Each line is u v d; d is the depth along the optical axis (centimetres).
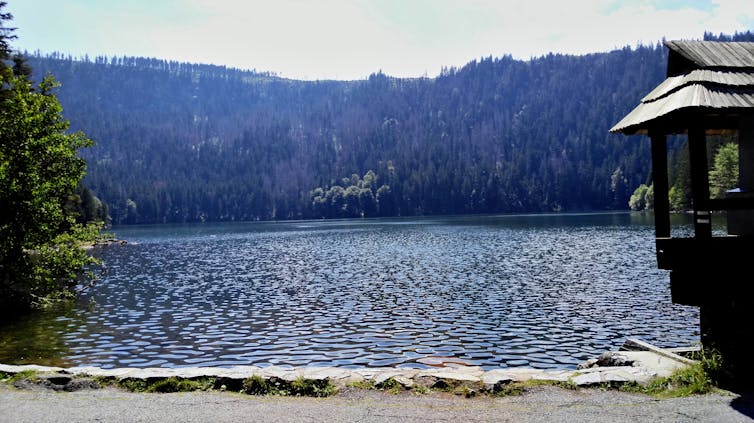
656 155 871
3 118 1852
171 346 1706
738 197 782
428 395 775
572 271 3275
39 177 1911
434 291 2709
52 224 1977
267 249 6006
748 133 826
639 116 887
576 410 691
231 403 750
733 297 795
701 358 834
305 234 9131
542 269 3428
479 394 772
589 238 5941
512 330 1816
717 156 7381
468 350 1576
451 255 4572
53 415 703
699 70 827
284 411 712
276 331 1906
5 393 802
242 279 3447
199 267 4238
